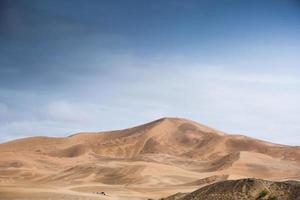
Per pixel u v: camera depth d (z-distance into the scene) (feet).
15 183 409.08
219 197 138.21
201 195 143.74
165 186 415.03
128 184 445.37
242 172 523.29
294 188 132.67
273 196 131.85
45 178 496.23
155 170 485.97
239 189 138.62
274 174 517.14
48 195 274.57
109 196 288.92
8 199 259.19
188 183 420.77
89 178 480.23
